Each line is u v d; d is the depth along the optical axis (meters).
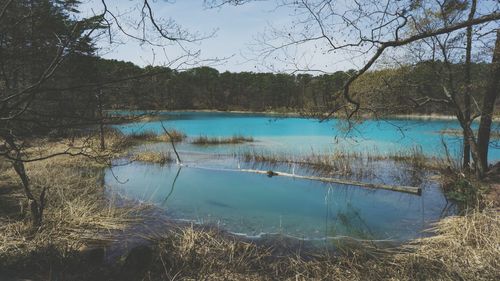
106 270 5.62
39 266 5.55
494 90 11.22
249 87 55.84
